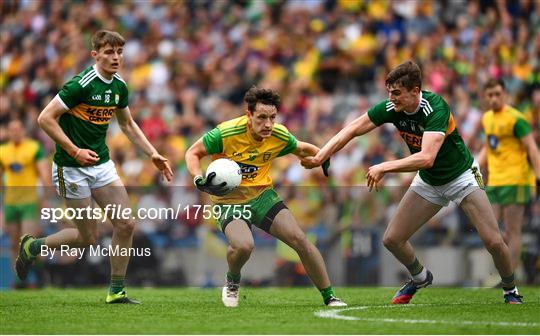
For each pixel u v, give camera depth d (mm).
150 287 45781
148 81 71125
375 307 28938
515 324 24281
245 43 72125
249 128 28719
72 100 29000
